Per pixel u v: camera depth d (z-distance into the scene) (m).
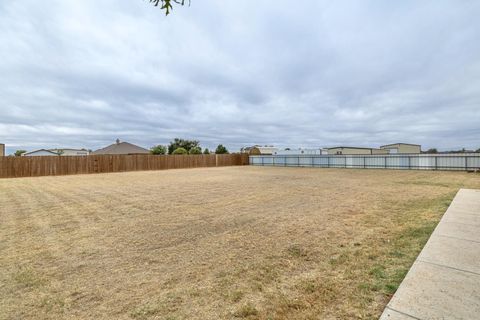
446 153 17.45
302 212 5.41
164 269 2.77
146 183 11.62
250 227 4.36
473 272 2.37
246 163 30.83
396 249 3.12
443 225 4.00
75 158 18.50
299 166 26.14
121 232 4.20
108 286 2.39
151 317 1.87
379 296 2.05
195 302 2.08
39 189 9.98
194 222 4.76
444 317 1.68
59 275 2.65
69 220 5.05
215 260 2.98
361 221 4.55
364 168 21.64
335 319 1.78
